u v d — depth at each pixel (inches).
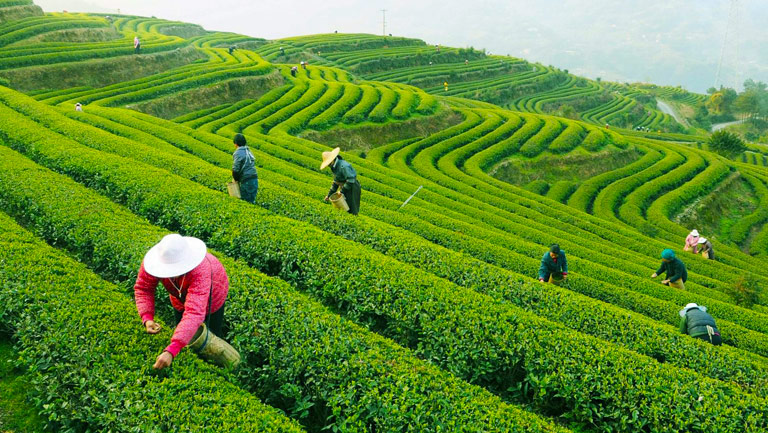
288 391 331.6
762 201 2126.0
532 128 2315.5
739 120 6830.7
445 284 504.4
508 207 1449.3
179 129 1342.3
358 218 705.6
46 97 1667.1
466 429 306.0
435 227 847.1
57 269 404.5
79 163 717.3
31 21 2406.5
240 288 417.1
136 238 482.9
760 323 744.3
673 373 406.0
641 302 709.3
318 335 370.3
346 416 317.4
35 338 325.1
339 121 1959.9
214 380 309.1
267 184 797.9
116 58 2089.1
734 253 1581.0
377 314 464.1
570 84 5989.2
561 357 408.5
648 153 2415.1
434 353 421.1
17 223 542.3
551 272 660.1
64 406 285.9
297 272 511.5
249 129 1668.3
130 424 267.9
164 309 422.3
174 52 2423.7
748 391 439.5
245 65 2357.3
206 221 571.8
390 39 5354.3
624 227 1611.7
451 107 2480.3
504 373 422.3
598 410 387.9
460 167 1903.3
